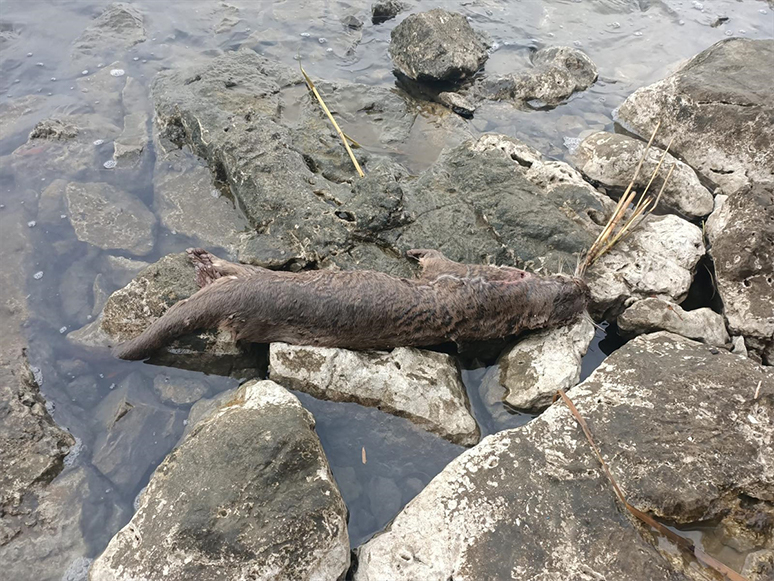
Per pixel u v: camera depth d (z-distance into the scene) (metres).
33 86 2.05
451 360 1.40
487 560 1.04
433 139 1.95
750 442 1.14
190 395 1.35
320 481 1.11
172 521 1.06
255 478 1.09
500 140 1.81
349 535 1.16
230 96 1.94
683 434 1.16
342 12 2.46
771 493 1.12
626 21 2.53
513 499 1.10
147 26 2.35
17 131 1.89
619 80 2.23
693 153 1.91
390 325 1.33
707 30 2.47
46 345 1.41
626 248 1.53
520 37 2.40
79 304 1.49
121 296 1.41
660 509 1.10
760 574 1.06
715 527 1.12
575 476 1.12
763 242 1.44
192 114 1.83
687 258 1.54
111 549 1.08
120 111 1.99
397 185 1.57
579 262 1.46
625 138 1.83
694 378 1.22
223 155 1.72
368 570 1.06
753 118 1.78
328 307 1.30
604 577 1.02
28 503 1.18
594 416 1.20
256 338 1.35
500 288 1.36
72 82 2.08
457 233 1.54
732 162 1.83
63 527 1.16
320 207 1.57
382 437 1.28
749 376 1.21
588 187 1.66
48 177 1.76
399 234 1.54
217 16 2.42
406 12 2.48
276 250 1.52
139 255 1.60
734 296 1.47
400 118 2.01
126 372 1.38
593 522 1.07
